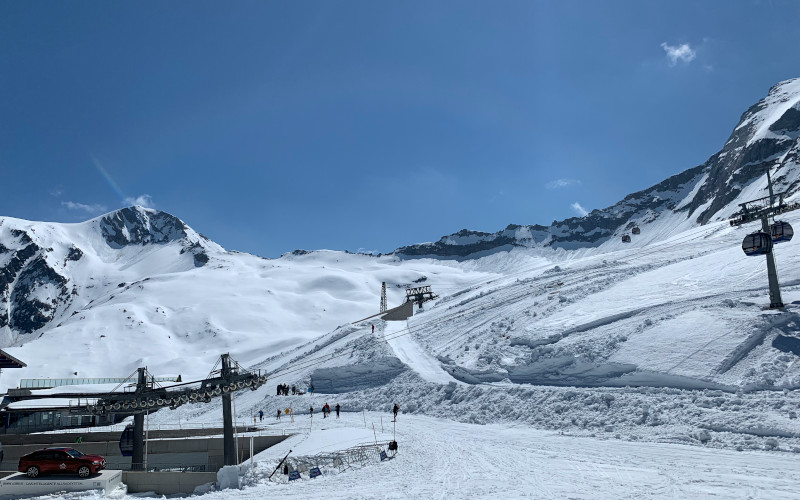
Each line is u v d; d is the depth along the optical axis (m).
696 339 43.75
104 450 51.94
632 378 42.69
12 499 28.75
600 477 23.86
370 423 51.84
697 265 68.75
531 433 38.53
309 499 24.27
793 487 20.23
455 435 40.44
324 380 77.38
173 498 30.08
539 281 95.56
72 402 72.94
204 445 49.09
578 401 41.69
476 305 93.12
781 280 51.44
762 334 41.00
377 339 87.69
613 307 61.44
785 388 34.00
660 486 21.53
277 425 57.34
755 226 90.00
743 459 25.45
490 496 21.69
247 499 25.72
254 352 185.50
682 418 33.66
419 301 72.38
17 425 68.25
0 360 58.25
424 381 62.44
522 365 53.38
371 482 26.97
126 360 184.25
